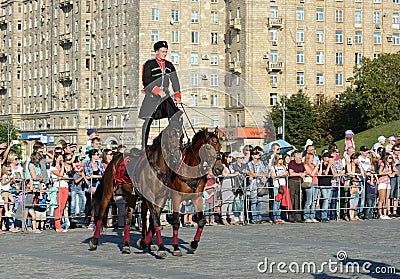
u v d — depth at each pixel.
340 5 88.38
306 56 86.69
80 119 100.19
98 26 97.00
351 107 85.25
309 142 27.20
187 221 23.31
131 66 88.56
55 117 107.19
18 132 119.44
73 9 102.19
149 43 86.81
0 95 126.62
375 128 69.81
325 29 87.69
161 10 87.12
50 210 22.31
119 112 91.44
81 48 100.06
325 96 87.75
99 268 15.27
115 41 92.38
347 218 25.56
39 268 15.27
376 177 26.05
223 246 18.47
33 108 116.38
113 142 93.31
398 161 26.48
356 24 89.19
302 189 24.98
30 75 117.62
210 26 88.81
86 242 19.58
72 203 22.94
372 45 89.94
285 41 85.69
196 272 14.69
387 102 81.88
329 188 25.09
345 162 26.12
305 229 22.44
